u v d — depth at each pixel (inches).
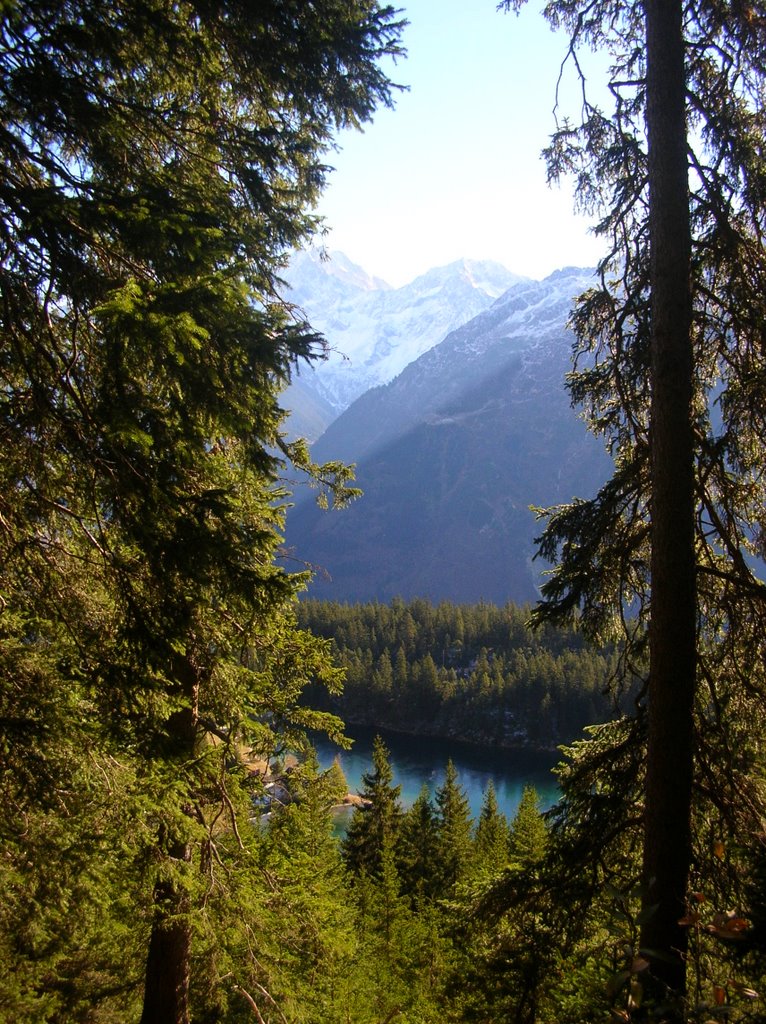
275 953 300.2
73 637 187.2
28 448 155.6
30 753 174.6
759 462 225.3
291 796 355.3
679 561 201.2
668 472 203.2
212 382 148.9
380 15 196.2
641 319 232.8
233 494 170.2
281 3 186.4
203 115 207.8
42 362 154.6
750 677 224.5
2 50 149.6
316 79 206.4
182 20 194.2
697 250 221.6
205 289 141.4
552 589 249.3
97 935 315.3
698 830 219.0
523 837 990.4
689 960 186.7
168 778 231.3
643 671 249.0
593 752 244.1
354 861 1274.6
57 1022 309.3
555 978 218.1
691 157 213.3
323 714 350.3
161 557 155.3
